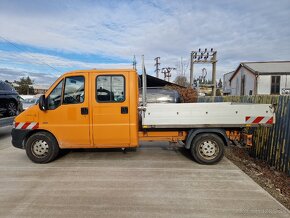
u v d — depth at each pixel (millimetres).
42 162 5465
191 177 4617
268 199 3711
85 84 5199
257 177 4773
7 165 5398
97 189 4086
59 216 3242
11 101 9031
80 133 5262
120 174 4789
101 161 5641
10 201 3672
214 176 4668
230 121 5090
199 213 3303
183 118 5117
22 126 5391
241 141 5344
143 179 4523
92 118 5223
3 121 8234
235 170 5027
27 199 3736
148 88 8922
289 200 3809
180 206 3498
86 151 6484
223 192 3957
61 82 5273
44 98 5211
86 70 5211
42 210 3400
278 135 5293
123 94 5199
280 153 5199
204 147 5309
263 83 33688
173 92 8883
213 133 5309
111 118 5211
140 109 5113
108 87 5203
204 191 3996
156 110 5125
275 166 5367
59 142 5355
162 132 5496
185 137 5496
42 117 5324
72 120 5258
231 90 46469
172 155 6129
